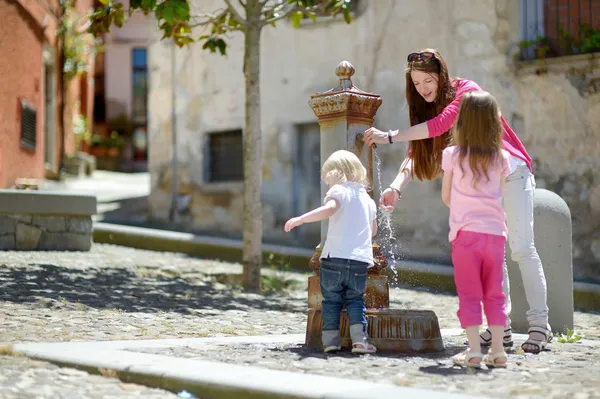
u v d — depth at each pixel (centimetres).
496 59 1425
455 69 1467
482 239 498
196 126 1809
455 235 506
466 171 506
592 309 1084
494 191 506
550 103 1372
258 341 613
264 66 1716
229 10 1095
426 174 621
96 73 4322
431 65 586
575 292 1105
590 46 1330
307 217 543
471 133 506
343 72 628
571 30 1378
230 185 1756
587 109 1334
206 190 1792
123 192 2259
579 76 1341
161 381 444
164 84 1848
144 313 772
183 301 885
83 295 855
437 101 593
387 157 1535
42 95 2109
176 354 529
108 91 4316
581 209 1343
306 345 580
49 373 468
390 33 1544
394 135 581
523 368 495
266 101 1714
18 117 1862
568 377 462
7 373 460
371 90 1566
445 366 498
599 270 1319
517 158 577
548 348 607
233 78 1755
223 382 420
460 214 505
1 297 793
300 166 1691
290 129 1684
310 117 1653
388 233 1491
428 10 1495
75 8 2609
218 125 1778
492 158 504
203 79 1797
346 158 573
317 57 1642
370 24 1570
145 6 972
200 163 1803
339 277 548
